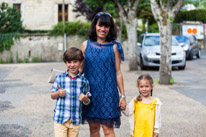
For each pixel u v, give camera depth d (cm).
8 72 1431
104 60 358
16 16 2458
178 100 770
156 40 1534
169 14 1012
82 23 2434
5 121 579
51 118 601
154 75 1248
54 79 356
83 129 530
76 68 348
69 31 2409
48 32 2438
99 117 361
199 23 3309
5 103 742
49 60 2439
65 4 2689
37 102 752
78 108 353
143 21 2919
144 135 364
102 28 359
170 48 1019
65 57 344
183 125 552
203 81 1095
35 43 2416
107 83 359
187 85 1008
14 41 2383
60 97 352
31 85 1028
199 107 694
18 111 660
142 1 1528
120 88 369
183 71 1397
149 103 365
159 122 364
